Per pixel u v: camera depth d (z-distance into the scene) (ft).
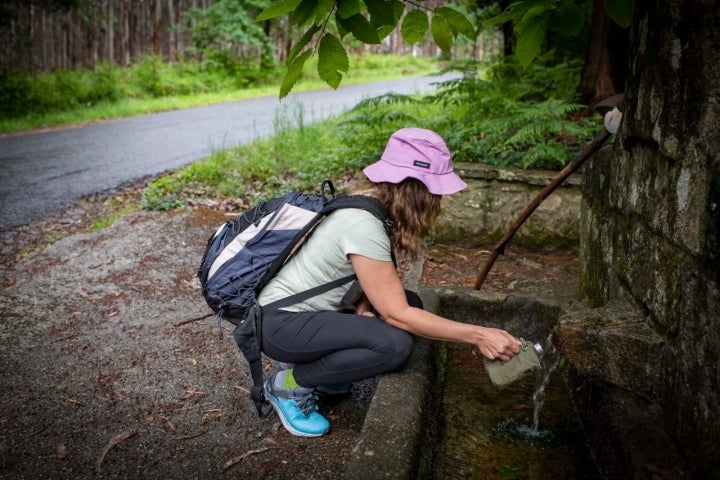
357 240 6.69
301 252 7.30
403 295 6.84
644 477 5.50
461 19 5.86
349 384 8.40
